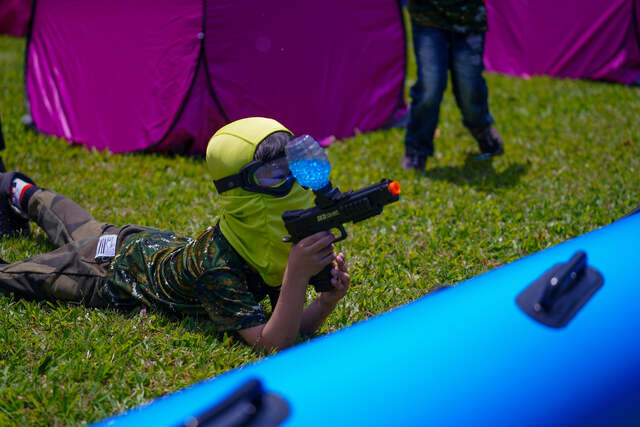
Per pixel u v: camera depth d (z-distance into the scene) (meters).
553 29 7.92
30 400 2.19
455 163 5.15
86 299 2.81
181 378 2.38
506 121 6.17
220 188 2.25
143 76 5.11
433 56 4.62
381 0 5.79
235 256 2.37
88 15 5.32
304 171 1.86
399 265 3.38
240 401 1.17
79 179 4.60
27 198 3.26
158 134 5.10
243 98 5.06
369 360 1.25
